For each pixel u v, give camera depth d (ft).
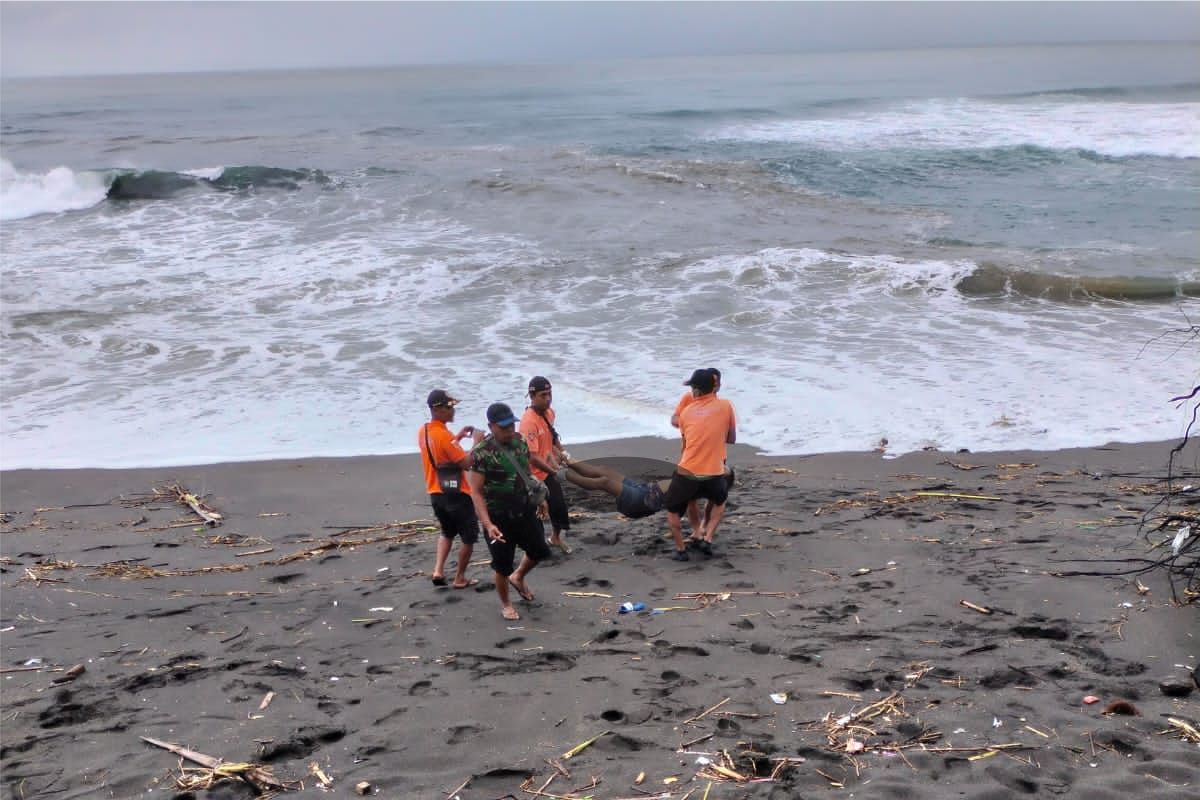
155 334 50.78
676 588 23.62
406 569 25.73
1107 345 45.34
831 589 22.95
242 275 62.08
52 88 481.05
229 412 40.14
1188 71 258.37
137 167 110.83
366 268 62.90
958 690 17.08
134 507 31.37
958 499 29.35
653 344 47.67
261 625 21.85
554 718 16.78
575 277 60.44
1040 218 75.66
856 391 40.40
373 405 40.45
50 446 36.96
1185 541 21.84
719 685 17.81
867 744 15.19
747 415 38.22
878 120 142.82
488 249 68.08
